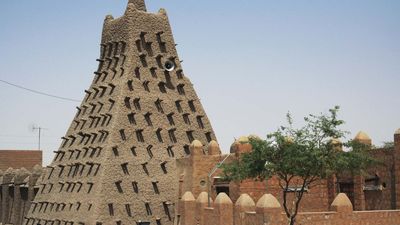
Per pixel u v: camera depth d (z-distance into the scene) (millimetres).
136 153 47031
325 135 32938
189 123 51750
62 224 46938
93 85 54344
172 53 53719
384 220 34250
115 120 47094
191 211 41719
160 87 51375
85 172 47500
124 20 52719
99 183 44375
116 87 49625
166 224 46312
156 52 52594
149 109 49469
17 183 62312
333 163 32656
